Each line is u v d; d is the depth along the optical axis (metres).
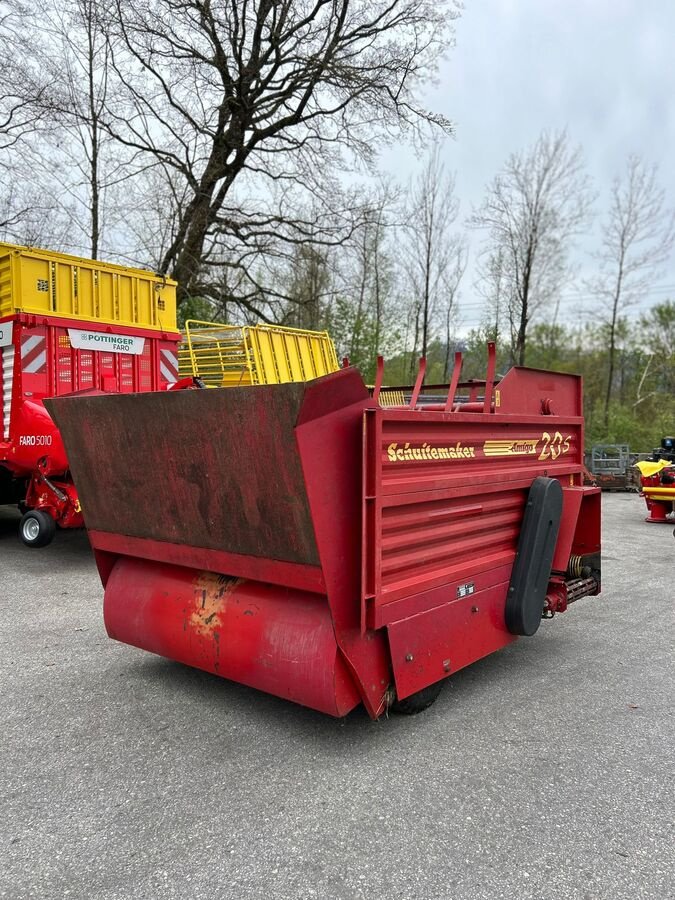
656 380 31.42
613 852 2.55
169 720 3.73
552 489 4.40
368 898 2.30
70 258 8.62
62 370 8.57
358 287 25.23
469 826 2.72
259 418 3.02
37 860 2.51
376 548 3.12
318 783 3.05
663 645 5.12
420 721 3.73
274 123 17.81
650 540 10.20
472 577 3.91
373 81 16.92
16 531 10.40
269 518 3.16
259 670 3.44
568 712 3.87
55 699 4.02
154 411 3.54
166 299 9.82
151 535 3.90
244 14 16.12
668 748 3.43
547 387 4.98
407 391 6.09
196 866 2.47
